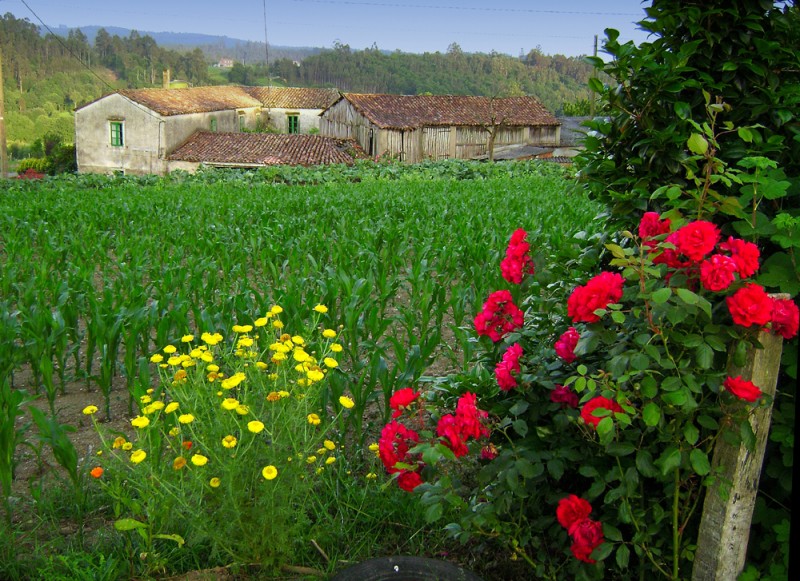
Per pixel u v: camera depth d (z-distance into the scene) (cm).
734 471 274
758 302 251
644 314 290
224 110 5666
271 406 347
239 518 321
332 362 373
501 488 303
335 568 348
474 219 1313
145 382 481
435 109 4959
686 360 280
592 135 385
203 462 309
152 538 340
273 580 338
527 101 5375
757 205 331
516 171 3284
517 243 364
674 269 282
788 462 289
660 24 362
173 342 562
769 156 347
